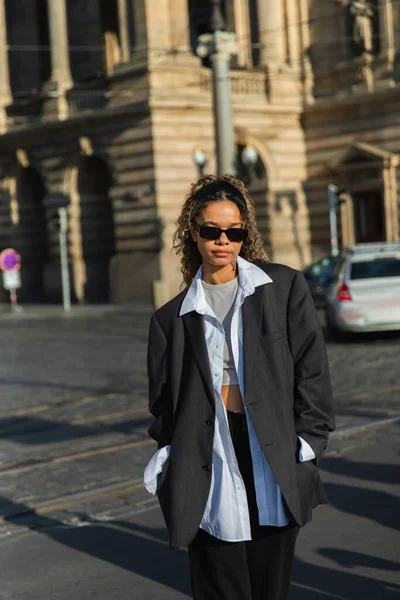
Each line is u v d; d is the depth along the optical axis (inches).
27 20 1737.2
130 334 929.5
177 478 150.6
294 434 151.5
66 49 1535.4
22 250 1654.8
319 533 256.8
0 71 1633.9
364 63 1409.9
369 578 221.5
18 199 1646.2
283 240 1491.1
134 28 1373.0
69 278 1535.4
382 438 377.1
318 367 153.5
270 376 150.9
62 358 745.6
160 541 263.1
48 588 229.5
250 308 152.9
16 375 655.1
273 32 1475.1
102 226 1546.5
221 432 152.3
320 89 1486.2
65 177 1519.4
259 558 152.9
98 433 432.8
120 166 1414.9
